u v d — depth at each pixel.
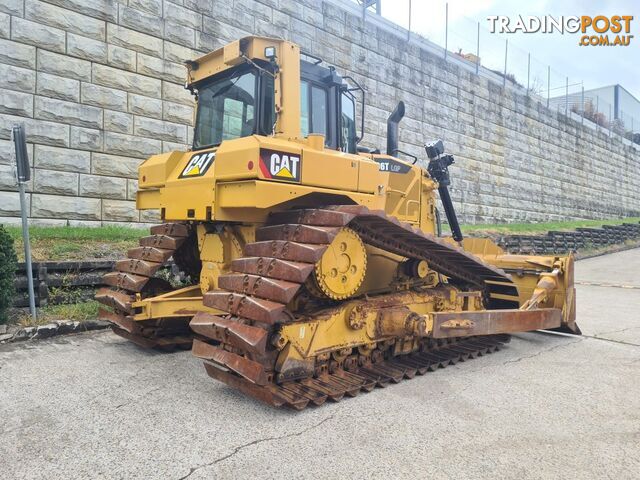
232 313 3.68
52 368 4.60
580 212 26.02
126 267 5.49
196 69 5.30
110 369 4.62
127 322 5.15
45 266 6.27
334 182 4.35
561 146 24.16
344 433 3.33
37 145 8.17
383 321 4.51
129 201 9.26
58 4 8.34
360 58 13.96
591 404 4.01
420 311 5.11
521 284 6.44
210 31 10.32
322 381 4.10
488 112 19.12
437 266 5.48
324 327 4.07
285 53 4.32
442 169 6.46
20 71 7.98
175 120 9.81
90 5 8.68
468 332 4.83
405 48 15.48
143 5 9.32
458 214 17.80
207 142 5.19
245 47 4.44
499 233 16.22
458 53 18.69
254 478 2.72
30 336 5.61
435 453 3.08
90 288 6.70
